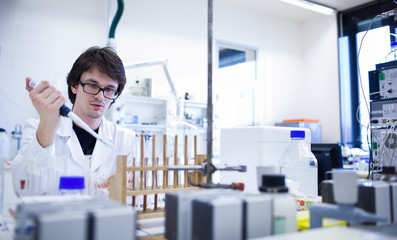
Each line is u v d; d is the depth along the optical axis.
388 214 0.82
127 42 4.27
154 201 1.17
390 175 0.90
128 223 0.59
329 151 2.02
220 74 5.08
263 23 5.60
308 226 0.81
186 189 1.19
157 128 4.23
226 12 5.20
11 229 0.94
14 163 1.27
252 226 0.67
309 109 5.83
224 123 5.00
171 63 4.60
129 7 4.32
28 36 3.65
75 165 1.58
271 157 1.22
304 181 1.37
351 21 5.34
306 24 5.96
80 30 3.94
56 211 0.56
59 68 3.77
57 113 1.22
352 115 5.20
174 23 4.68
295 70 5.89
